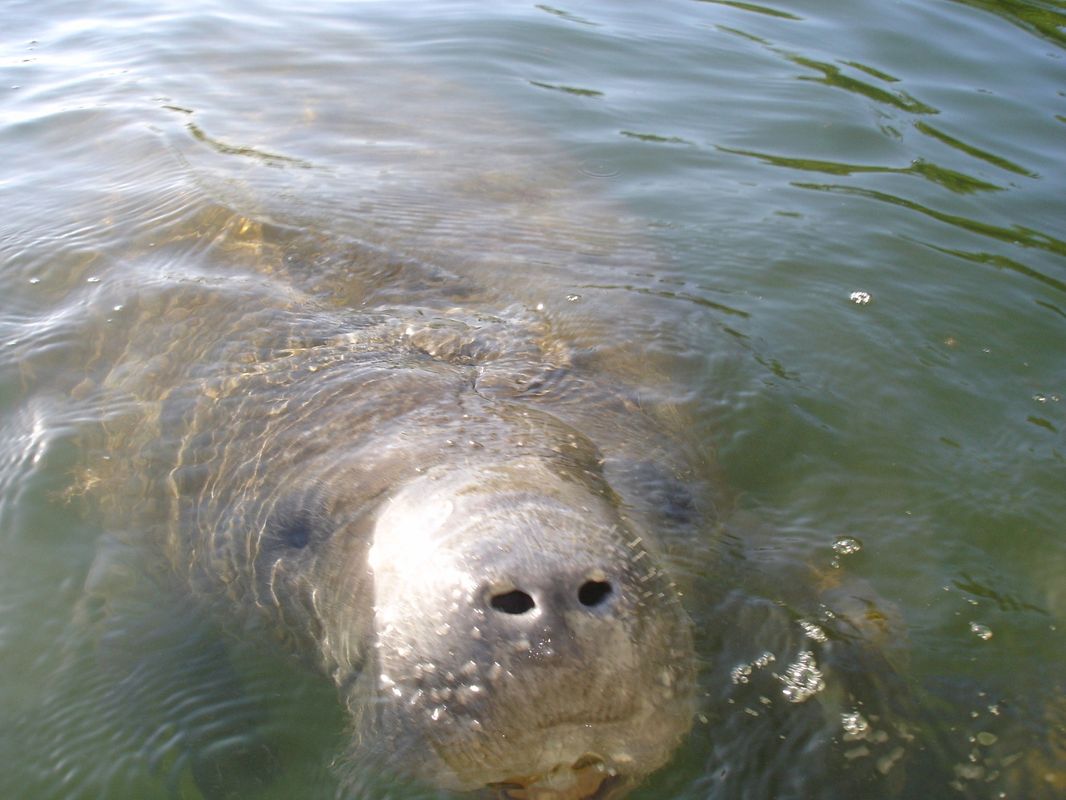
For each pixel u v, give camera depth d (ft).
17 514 3.95
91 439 4.22
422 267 4.99
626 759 2.70
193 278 4.92
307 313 4.52
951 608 3.53
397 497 3.16
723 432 4.23
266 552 3.38
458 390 3.85
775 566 3.63
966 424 4.40
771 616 3.38
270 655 3.33
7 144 6.93
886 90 8.00
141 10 10.01
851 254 5.64
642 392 4.25
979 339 4.94
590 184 6.43
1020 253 5.73
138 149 6.64
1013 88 8.05
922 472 4.13
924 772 2.95
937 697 3.18
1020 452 4.25
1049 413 4.49
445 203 5.83
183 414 4.09
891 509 3.95
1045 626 3.47
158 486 3.88
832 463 4.16
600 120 7.48
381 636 2.86
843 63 8.52
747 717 3.06
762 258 5.55
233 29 9.39
